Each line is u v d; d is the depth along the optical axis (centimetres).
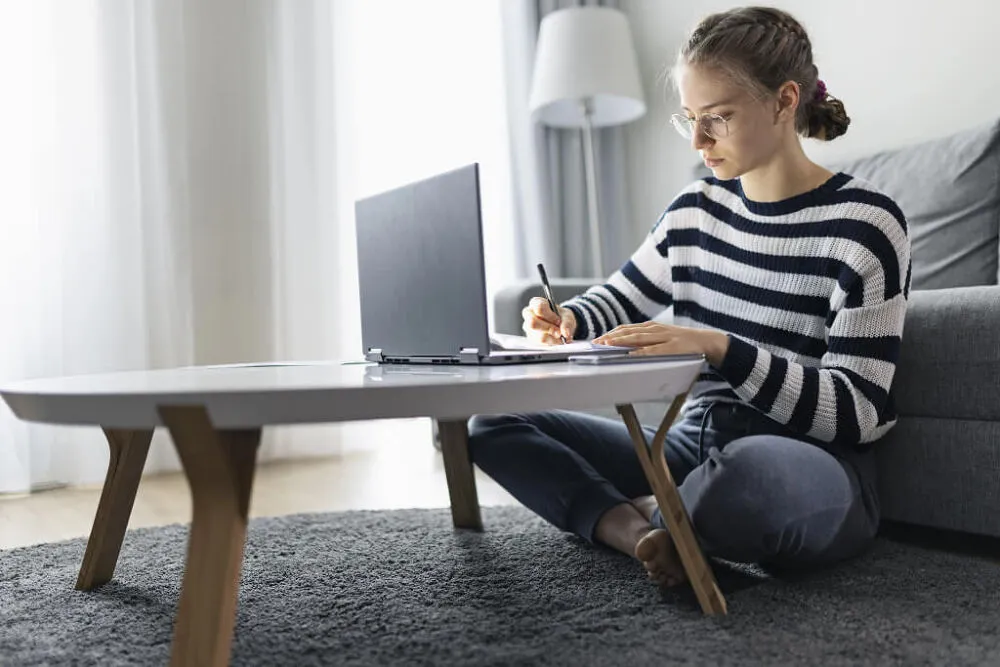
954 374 138
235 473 81
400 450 300
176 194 262
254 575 135
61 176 247
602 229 328
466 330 104
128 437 129
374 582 129
